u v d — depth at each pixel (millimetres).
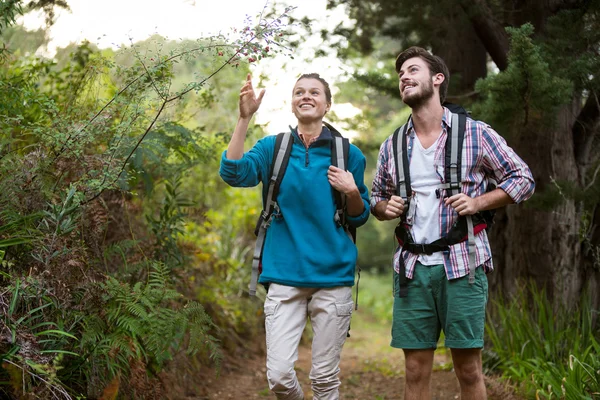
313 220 3133
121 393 3105
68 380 2820
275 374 3049
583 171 4699
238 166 3057
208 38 3021
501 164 3021
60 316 2760
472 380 3090
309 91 3191
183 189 5988
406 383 3184
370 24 5711
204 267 5934
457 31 5383
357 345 8055
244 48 2977
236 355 5922
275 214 3170
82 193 2848
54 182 3012
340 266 3129
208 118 5695
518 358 4297
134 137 3428
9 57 3871
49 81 3920
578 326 4215
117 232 3893
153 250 3973
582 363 3662
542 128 3820
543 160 4512
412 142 3146
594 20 3902
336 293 3131
